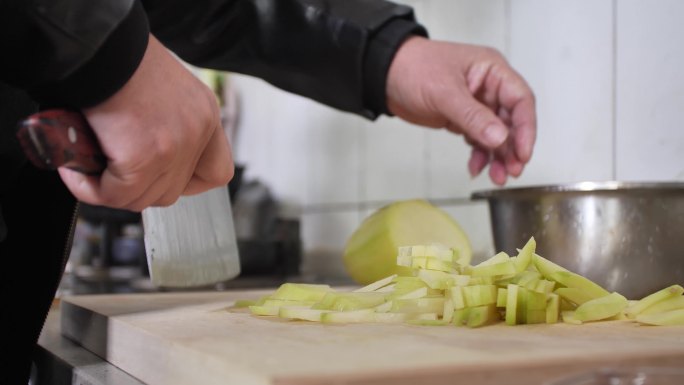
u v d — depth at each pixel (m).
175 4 0.90
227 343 0.46
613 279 0.72
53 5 0.44
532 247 0.63
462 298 0.56
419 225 0.88
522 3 1.13
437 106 0.91
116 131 0.48
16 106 0.60
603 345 0.44
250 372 0.35
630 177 0.95
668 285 0.71
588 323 0.58
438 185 1.33
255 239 1.51
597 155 1.00
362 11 0.92
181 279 0.79
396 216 0.88
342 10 0.92
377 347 0.43
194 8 0.91
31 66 0.46
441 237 0.87
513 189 0.77
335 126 1.66
